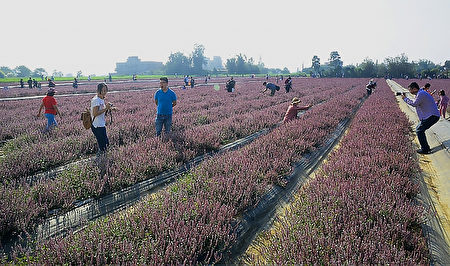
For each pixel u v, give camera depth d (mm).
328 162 5379
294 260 2463
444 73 63188
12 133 8406
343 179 4168
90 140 6918
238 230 3514
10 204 3420
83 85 42156
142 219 3131
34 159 5438
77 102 16938
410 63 73625
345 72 78312
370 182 4035
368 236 2719
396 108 12086
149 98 18859
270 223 3855
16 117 11062
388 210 3217
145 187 4816
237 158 5207
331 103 14289
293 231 2953
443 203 4285
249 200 3986
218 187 4008
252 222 3797
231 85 23344
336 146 7895
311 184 4227
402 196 3697
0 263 2457
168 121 7410
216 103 15461
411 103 6398
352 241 2613
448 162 5562
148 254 2602
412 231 3223
